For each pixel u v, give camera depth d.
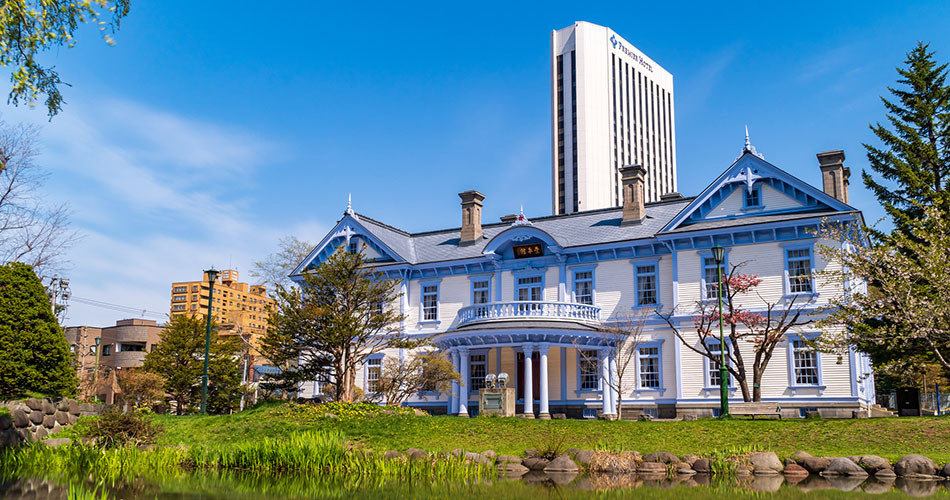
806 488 16.92
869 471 18.83
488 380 32.47
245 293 142.50
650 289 35.19
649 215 37.78
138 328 80.56
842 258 25.55
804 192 32.09
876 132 38.50
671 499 15.41
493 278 38.97
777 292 32.06
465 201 41.88
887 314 23.75
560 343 33.19
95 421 24.61
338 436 24.20
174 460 21.55
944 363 22.73
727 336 32.56
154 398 45.19
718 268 26.30
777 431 22.11
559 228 39.62
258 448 21.50
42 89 14.69
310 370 30.72
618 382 32.56
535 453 21.62
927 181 36.66
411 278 41.12
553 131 124.50
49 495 15.49
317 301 30.81
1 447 21.62
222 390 47.72
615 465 20.48
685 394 33.06
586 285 36.84
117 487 17.20
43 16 13.87
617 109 128.75
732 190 33.88
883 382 48.97
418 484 18.28
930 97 37.84
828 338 25.86
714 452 20.52
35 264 35.44
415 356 34.44
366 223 42.78
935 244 23.78
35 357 25.67
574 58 125.31
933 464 18.41
